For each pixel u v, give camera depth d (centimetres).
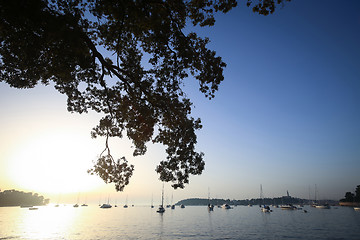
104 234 3741
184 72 1003
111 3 785
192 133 1062
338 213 8969
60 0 829
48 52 918
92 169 1168
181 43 852
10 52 974
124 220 6625
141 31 870
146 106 1062
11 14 723
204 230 4306
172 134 1074
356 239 3234
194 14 980
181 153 1060
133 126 1153
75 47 747
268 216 8094
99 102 1239
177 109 1040
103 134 1198
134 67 1135
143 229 4438
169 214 10275
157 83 1095
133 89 1127
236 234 3794
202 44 1042
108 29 998
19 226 4709
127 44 1145
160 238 3406
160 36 855
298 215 8250
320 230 4144
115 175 1196
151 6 852
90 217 7794
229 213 10731
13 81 1068
